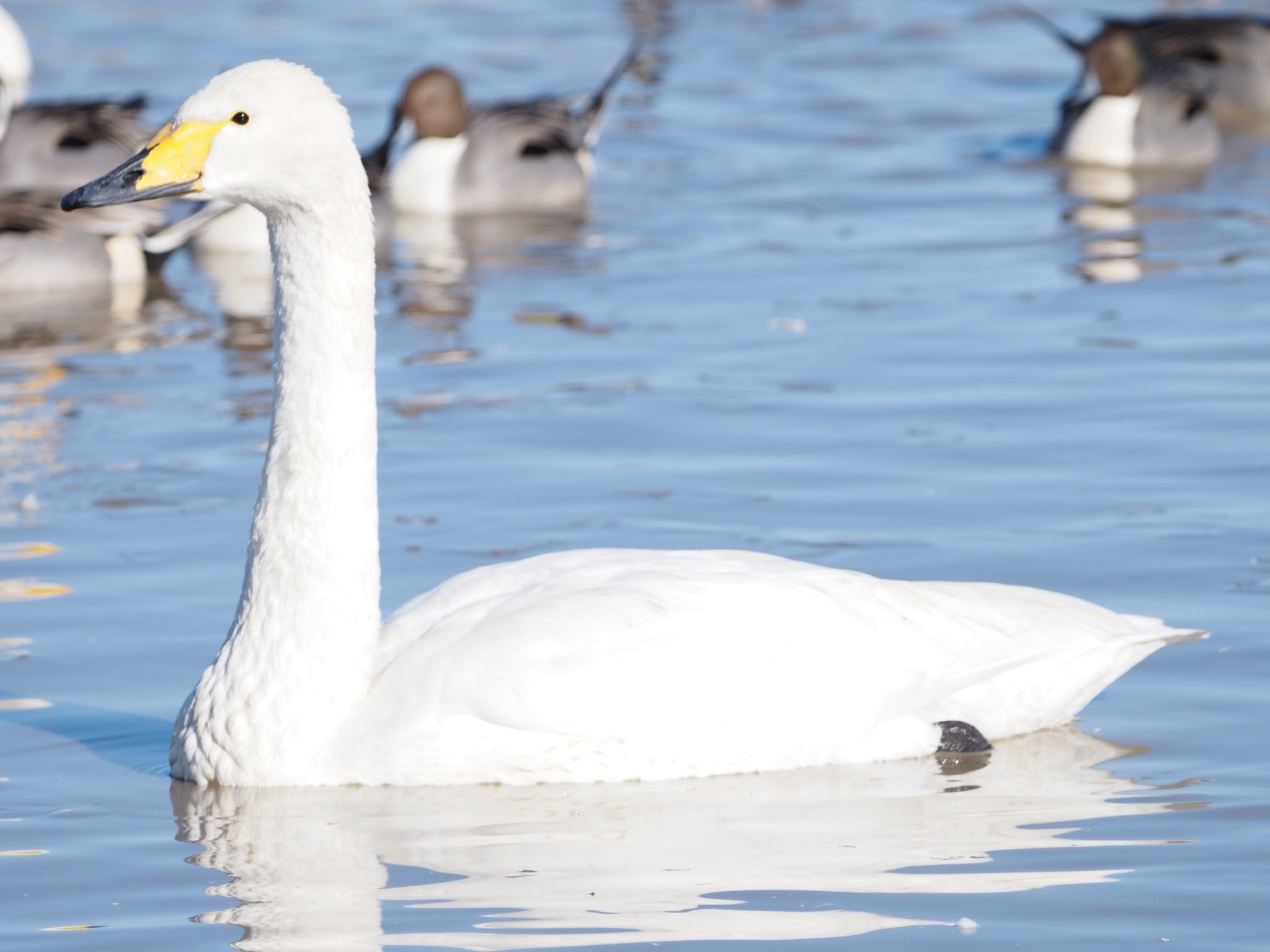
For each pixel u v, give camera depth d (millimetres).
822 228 25125
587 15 43219
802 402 17000
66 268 23812
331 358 9570
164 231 24688
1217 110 35750
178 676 11203
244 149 9570
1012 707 10070
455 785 9469
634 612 9570
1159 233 24281
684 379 17922
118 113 27766
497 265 24016
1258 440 15508
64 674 11219
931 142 31297
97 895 8320
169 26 39688
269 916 8055
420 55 37562
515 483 14945
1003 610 10125
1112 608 12031
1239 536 13305
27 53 33375
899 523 13781
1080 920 7953
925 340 19031
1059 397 16922
